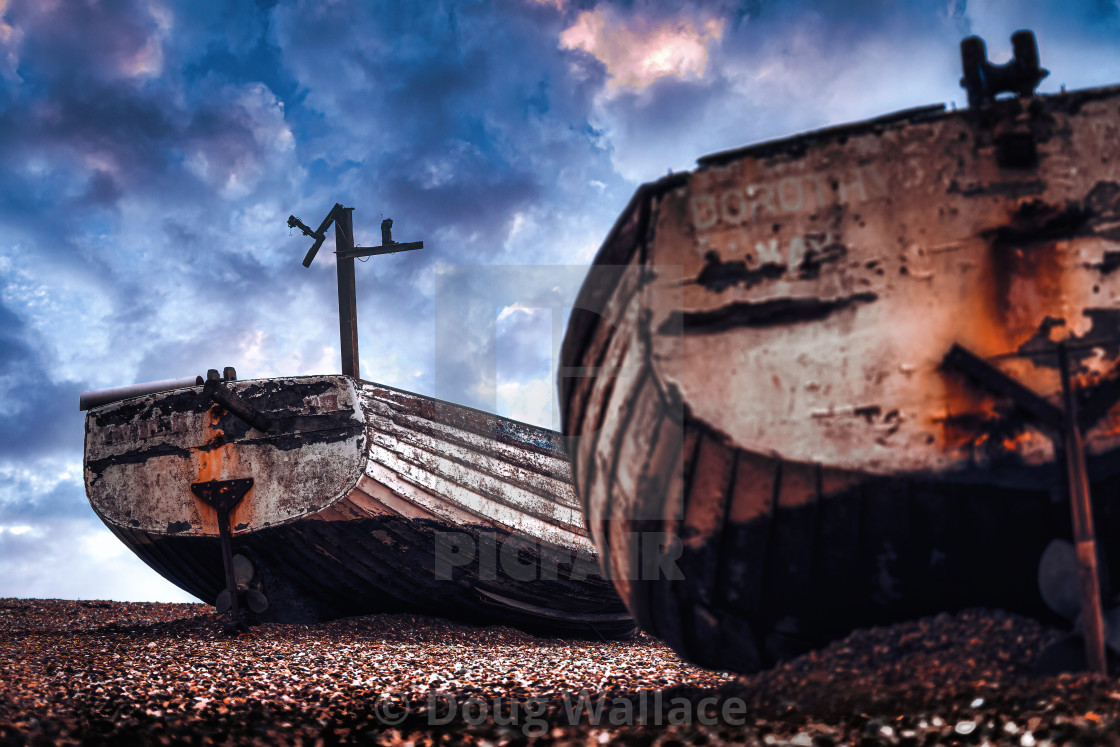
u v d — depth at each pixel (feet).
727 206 17.22
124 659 27.32
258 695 21.49
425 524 37.42
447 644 36.73
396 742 16.71
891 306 16.49
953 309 16.29
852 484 16.88
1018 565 16.75
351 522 36.58
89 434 40.01
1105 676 14.80
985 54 16.81
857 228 16.63
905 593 17.52
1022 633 16.38
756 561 18.24
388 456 36.83
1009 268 16.22
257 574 37.24
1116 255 16.15
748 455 17.33
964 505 16.58
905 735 13.83
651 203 17.70
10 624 41.09
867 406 16.62
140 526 38.06
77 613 45.88
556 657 31.78
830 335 16.75
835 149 16.76
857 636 17.97
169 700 20.40
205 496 36.76
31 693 19.81
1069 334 16.05
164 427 38.11
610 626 44.37
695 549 18.58
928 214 16.40
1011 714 13.96
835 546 17.52
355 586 38.96
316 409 36.81
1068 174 16.25
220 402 36.37
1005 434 16.17
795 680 17.30
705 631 19.89
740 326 17.16
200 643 32.32
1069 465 15.53
